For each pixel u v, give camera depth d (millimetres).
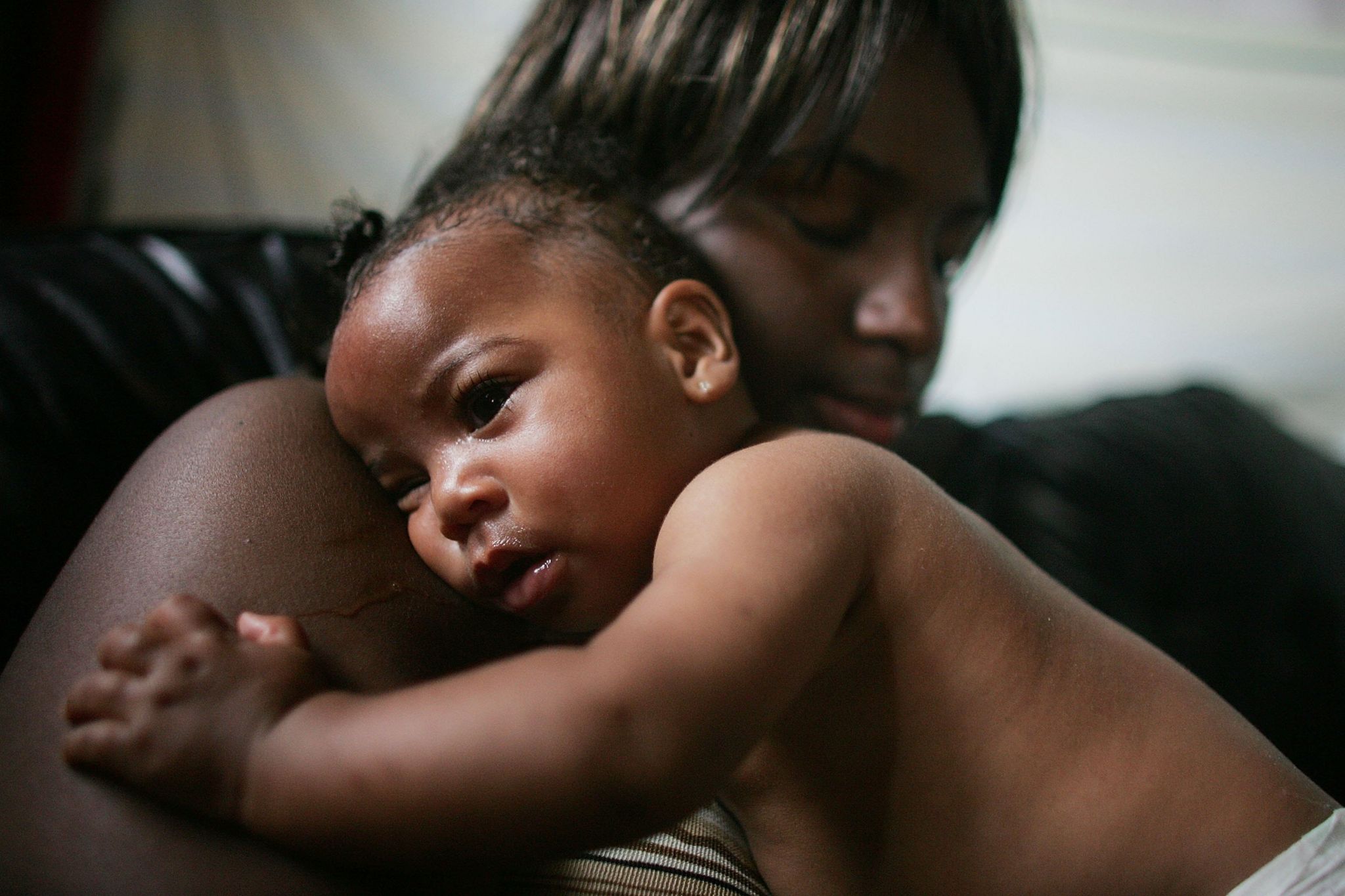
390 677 504
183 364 841
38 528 704
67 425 752
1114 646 652
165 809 414
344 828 396
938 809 586
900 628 580
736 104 779
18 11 1906
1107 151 2729
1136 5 2723
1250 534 1154
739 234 762
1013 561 667
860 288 784
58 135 1956
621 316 647
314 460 603
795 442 590
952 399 2395
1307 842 584
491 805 392
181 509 536
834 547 518
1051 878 576
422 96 2471
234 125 2334
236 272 936
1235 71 2785
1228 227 2717
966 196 842
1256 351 2500
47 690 454
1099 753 593
